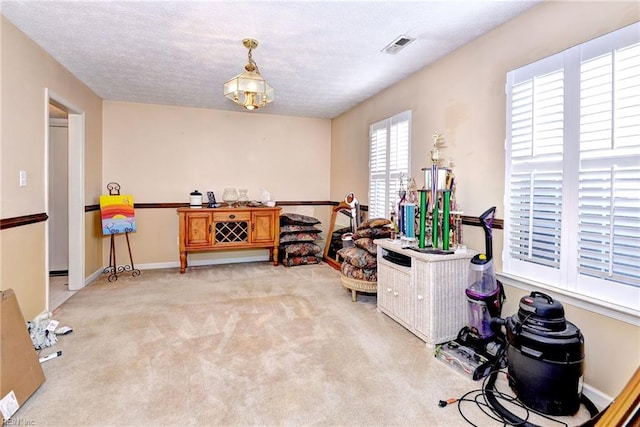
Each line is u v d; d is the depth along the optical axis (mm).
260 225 4992
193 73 3551
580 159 1971
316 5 2217
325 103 4801
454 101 2957
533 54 2252
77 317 3010
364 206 4707
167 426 1653
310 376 2092
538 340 1737
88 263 4133
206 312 3154
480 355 2213
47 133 3002
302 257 5230
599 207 1870
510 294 2424
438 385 2010
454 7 2244
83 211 3916
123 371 2133
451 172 2730
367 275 3375
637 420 908
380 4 2205
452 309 2520
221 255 5301
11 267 2463
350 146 5133
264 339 2596
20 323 1897
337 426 1660
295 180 5715
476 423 1685
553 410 1734
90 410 1761
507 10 2285
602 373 1861
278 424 1671
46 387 1949
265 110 5246
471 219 2773
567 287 2057
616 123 1795
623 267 1775
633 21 1729
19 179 2570
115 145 4691
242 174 5379
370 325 2869
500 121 2512
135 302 3424
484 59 2639
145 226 4895
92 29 2580
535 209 2244
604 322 1848
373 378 2076
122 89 4137
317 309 3250
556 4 2100
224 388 1962
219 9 2281
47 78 3023
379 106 4262
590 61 1915
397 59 3143
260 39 2734
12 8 2277
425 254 2531
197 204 4789
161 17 2393
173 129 4965
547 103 2170
